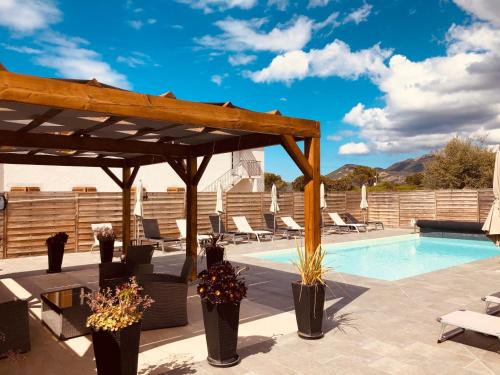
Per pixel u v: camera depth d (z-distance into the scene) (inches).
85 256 444.8
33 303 253.8
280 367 155.3
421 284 298.7
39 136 261.6
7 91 125.7
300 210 715.4
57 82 135.1
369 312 226.5
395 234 666.8
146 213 532.4
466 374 148.7
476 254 523.8
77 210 473.7
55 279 327.9
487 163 1015.6
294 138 215.5
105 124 222.2
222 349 155.9
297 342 181.5
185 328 203.2
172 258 438.0
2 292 285.9
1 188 591.8
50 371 153.9
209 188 863.7
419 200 741.3
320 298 184.9
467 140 1059.9
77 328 190.1
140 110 153.4
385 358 163.2
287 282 310.0
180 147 324.8
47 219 453.4
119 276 259.0
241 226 592.4
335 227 737.0
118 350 130.6
